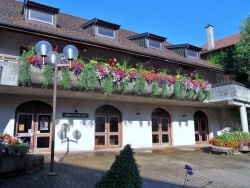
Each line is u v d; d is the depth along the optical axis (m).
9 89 10.02
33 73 9.33
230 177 7.69
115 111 14.65
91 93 11.41
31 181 6.27
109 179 3.63
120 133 14.50
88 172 7.47
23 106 11.69
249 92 17.20
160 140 16.27
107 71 11.11
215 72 19.52
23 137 11.44
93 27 14.29
